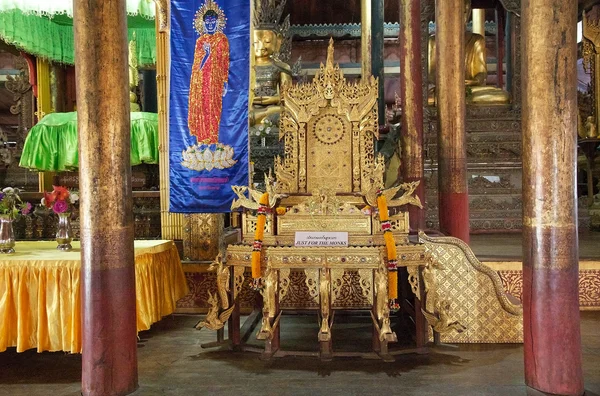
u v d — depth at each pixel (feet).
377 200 13.66
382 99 33.04
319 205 13.89
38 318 13.06
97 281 10.90
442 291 14.71
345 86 15.28
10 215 14.79
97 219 10.92
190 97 16.55
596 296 18.40
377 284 13.23
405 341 15.11
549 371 10.85
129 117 11.43
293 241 13.84
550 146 10.68
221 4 16.56
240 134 16.63
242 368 12.90
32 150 22.84
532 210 11.00
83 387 11.08
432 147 30.55
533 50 10.78
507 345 14.57
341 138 15.25
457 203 18.89
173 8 16.48
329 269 13.37
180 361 13.46
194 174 16.61
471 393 11.12
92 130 10.87
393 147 26.45
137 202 23.02
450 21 18.89
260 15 28.76
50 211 24.04
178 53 16.51
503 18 38.58
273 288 13.35
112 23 10.89
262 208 13.64
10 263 13.16
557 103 10.62
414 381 11.89
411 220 19.62
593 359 13.16
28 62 28.40
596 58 31.73
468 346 14.49
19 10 23.31
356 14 52.29
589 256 19.31
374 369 12.73
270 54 28.53
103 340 10.92
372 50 33.37
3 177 30.17
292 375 12.38
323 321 13.14
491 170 30.40
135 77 24.91
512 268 18.54
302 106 15.20
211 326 13.97
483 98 31.40
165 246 16.44
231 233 15.78
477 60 33.55
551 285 10.77
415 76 19.80
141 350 14.40
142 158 22.33
